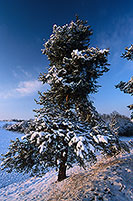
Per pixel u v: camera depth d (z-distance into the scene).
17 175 10.59
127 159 5.70
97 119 5.18
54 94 5.34
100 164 6.96
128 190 3.13
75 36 5.38
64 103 5.58
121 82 8.65
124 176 3.89
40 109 5.43
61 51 5.47
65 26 5.19
